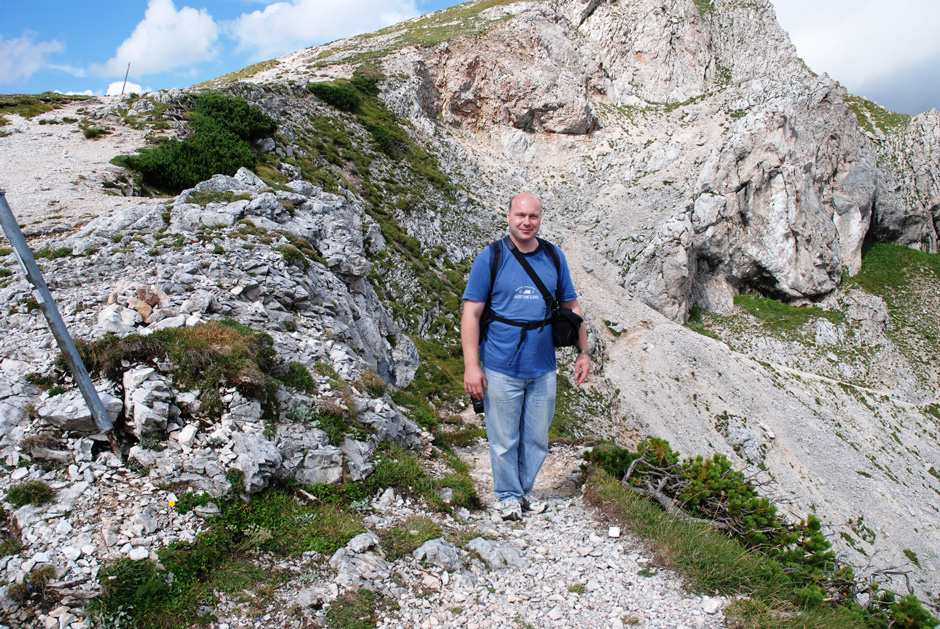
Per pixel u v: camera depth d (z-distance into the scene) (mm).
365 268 15969
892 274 71688
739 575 4898
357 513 6129
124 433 6039
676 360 47688
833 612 4637
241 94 36250
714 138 70250
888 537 37406
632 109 78375
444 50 66000
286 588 4641
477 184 55438
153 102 29344
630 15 82938
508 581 4953
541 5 78688
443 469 8773
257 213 13875
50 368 6434
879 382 56969
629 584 4836
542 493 7609
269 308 10086
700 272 63469
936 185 79938
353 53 65000
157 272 9773
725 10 87938
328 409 7551
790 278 63062
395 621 4309
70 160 21594
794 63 81125
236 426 6352
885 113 89312
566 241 61719
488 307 5773
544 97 69938
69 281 9086
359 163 39312
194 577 4621
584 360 6141
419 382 19391
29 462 5406
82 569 4375
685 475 7012
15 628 3898
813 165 67062
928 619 4992
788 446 42781
